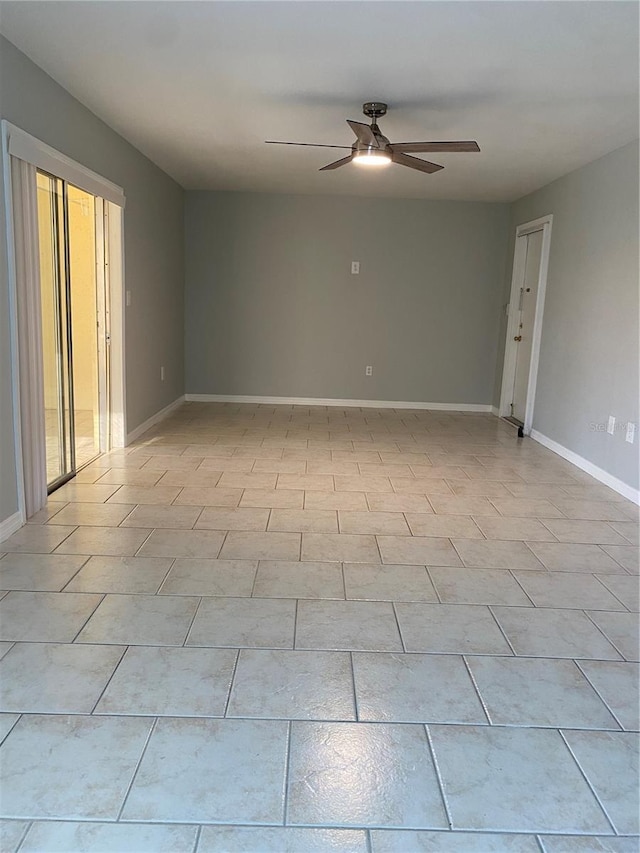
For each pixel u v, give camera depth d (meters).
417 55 2.88
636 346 4.00
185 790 1.58
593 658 2.22
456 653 2.22
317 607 2.51
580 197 4.91
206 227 6.80
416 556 3.04
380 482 4.25
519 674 2.11
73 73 3.23
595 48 2.74
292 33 2.68
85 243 4.58
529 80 3.15
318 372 7.15
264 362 7.11
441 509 3.73
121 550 2.98
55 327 3.77
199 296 6.95
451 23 2.54
